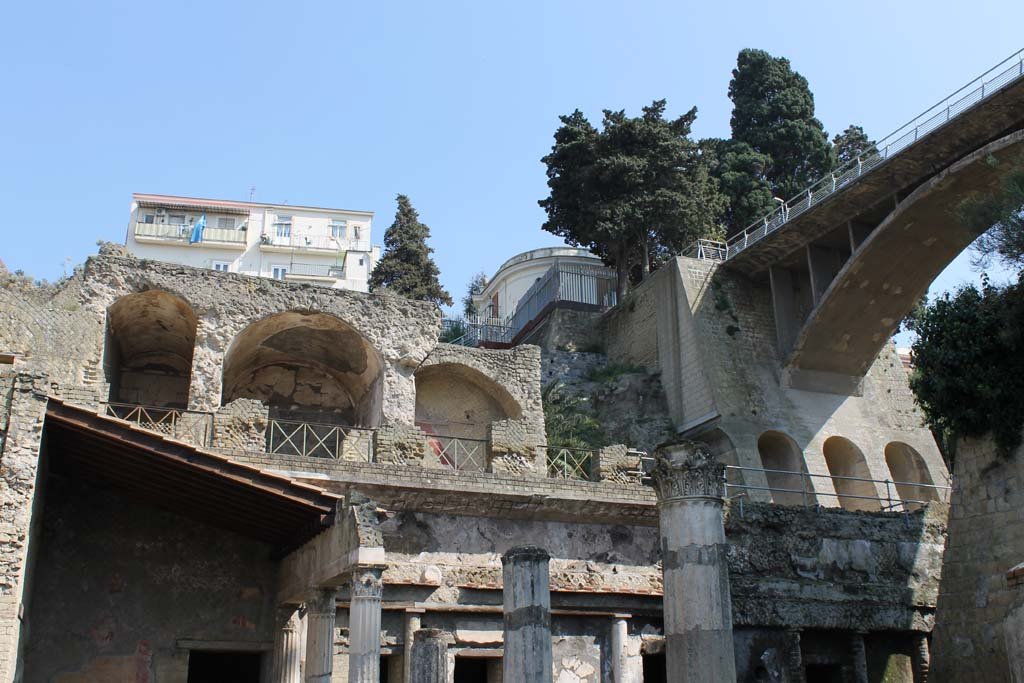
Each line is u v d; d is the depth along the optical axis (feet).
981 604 81.15
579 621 80.84
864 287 130.62
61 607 66.18
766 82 197.98
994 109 106.32
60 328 82.17
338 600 70.85
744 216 179.01
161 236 242.99
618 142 164.25
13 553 53.98
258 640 70.59
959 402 85.35
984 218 90.38
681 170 165.58
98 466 64.90
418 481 76.07
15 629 53.21
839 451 139.54
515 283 224.94
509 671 43.62
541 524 81.25
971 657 81.15
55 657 65.10
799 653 85.56
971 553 83.20
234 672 85.71
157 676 67.15
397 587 74.28
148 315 96.32
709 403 131.75
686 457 44.60
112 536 69.15
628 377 140.97
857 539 92.68
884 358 148.25
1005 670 77.71
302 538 65.72
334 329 100.17
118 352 100.17
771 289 145.07
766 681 83.71
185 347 102.83
